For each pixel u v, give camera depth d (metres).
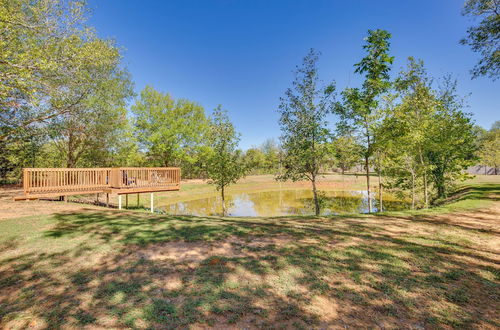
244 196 27.44
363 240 6.02
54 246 5.44
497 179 26.73
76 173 12.30
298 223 8.18
